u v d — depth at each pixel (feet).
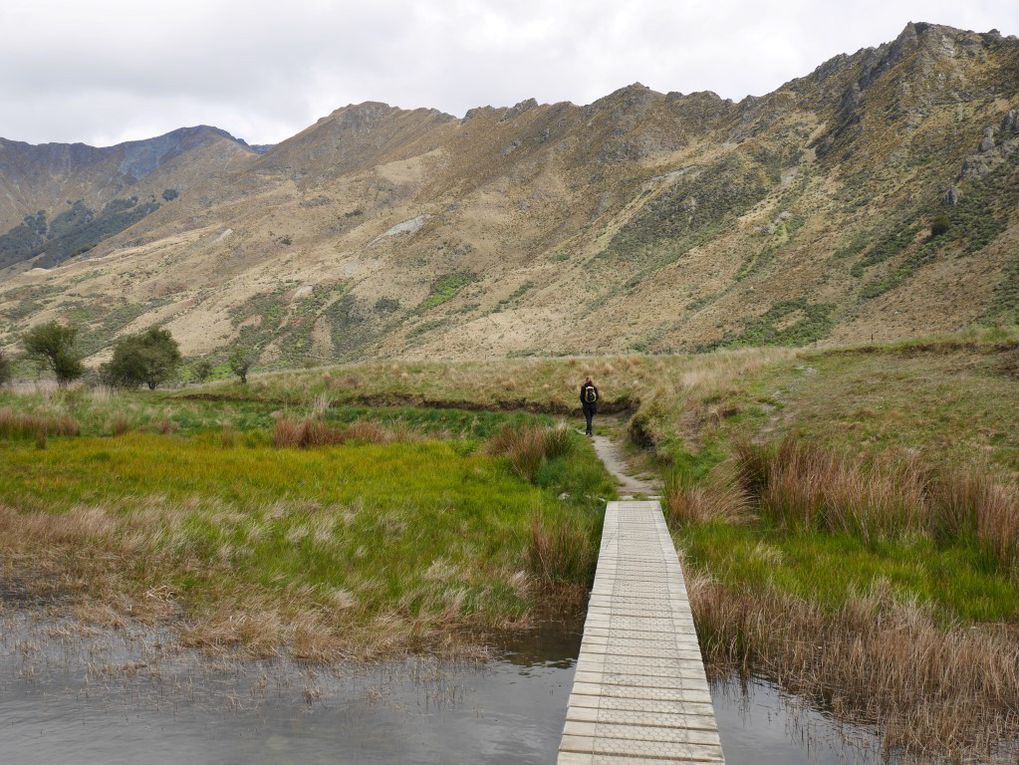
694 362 100.63
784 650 27.22
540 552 37.35
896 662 25.20
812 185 584.81
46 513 42.88
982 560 35.24
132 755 20.08
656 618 28.07
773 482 45.52
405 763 19.83
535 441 60.70
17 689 24.06
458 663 27.17
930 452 48.44
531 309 567.59
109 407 97.86
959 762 20.44
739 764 20.22
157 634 28.91
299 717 22.63
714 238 552.00
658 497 50.52
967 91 602.44
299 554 38.22
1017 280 257.75
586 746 19.30
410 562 37.96
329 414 106.73
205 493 49.78
